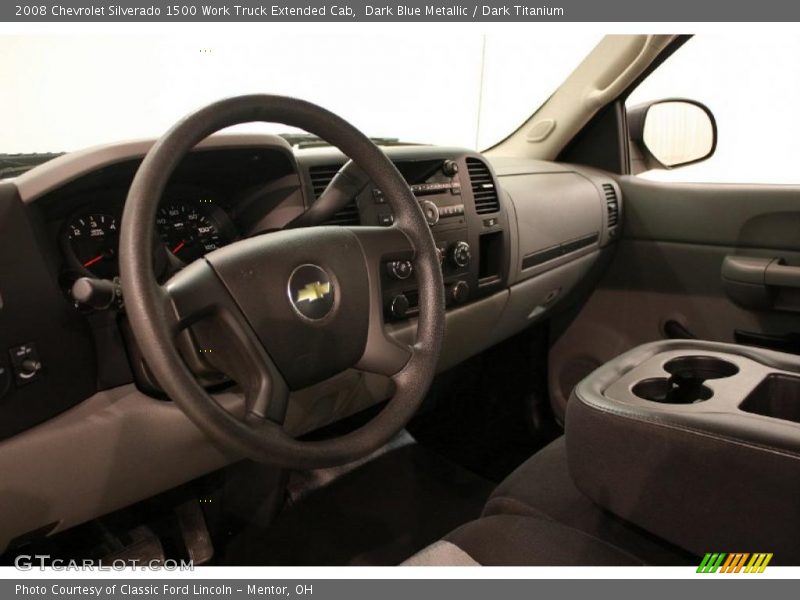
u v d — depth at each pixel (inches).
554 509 33.0
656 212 69.6
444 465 63.5
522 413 75.2
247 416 27.7
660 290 71.2
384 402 64.2
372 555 50.4
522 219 56.9
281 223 40.4
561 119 74.1
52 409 30.2
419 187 47.1
